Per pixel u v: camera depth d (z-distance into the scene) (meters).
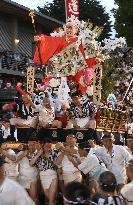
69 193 7.78
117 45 22.08
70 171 15.76
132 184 9.46
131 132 22.27
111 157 15.45
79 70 20.41
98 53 20.69
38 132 17.78
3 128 18.45
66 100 19.09
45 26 50.50
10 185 8.61
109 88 23.66
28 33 49.12
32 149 16.08
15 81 43.84
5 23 44.41
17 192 8.58
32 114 18.53
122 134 21.80
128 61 28.75
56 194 15.93
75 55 20.39
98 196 8.47
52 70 20.61
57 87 19.58
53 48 20.62
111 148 15.49
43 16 44.03
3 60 39.97
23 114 18.58
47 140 15.99
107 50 22.16
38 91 19.61
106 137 15.45
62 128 18.41
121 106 23.47
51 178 15.80
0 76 42.06
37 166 16.00
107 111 19.81
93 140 17.20
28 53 48.72
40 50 20.72
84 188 7.88
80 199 7.71
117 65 25.00
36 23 48.66
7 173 15.58
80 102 18.94
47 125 18.19
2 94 40.34
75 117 18.88
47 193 15.83
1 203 8.47
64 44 20.59
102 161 15.46
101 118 19.41
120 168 15.41
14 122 18.48
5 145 16.69
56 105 18.92
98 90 19.70
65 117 18.80
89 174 15.42
